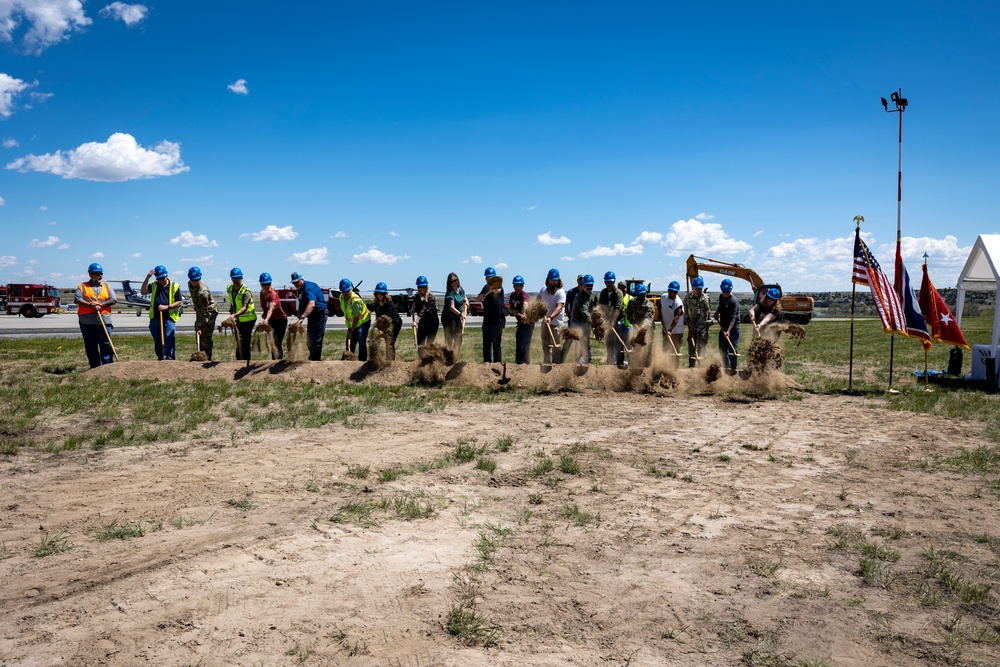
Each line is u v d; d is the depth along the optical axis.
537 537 5.16
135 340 25.97
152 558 4.59
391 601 4.01
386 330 13.68
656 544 5.05
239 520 5.40
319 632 3.62
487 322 13.82
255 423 9.28
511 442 8.36
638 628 3.77
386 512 5.66
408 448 8.04
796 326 13.56
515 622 3.80
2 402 10.42
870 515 5.82
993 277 15.35
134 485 6.36
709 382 12.93
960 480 6.97
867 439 8.91
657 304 14.02
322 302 14.41
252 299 14.48
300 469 7.00
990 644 3.70
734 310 13.66
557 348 13.64
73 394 11.30
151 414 9.76
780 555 4.88
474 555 4.76
